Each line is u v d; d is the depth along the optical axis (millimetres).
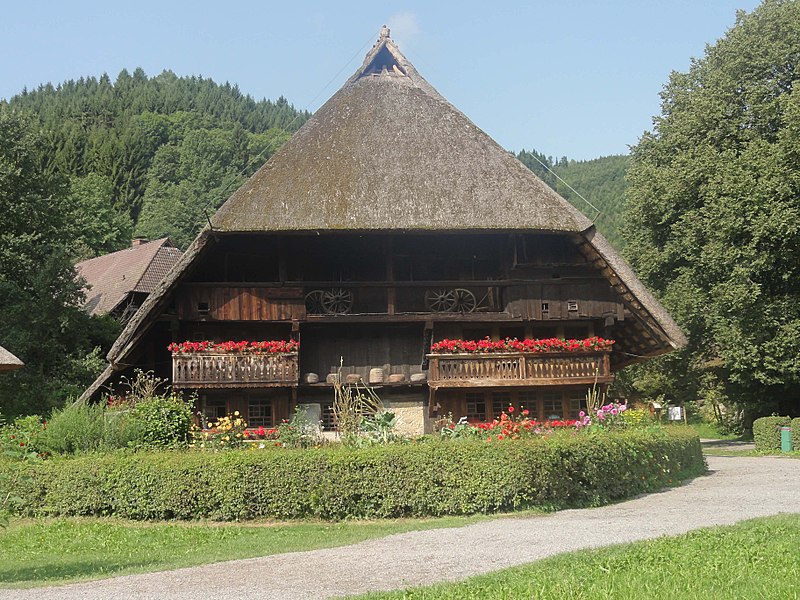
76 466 18266
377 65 30734
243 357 26016
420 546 13641
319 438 21438
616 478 19531
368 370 27641
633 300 27125
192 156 98688
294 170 26766
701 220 40094
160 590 10844
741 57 41031
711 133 41188
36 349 35625
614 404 23812
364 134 28031
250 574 11758
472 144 28156
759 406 44062
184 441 21828
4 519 14492
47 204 40656
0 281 37281
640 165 46812
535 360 26828
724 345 39781
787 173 35281
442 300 27531
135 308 47156
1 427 22562
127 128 102125
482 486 17438
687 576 10297
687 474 24656
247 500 17516
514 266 27281
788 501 17922
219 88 144625
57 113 118500
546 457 17891
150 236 83250
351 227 25453
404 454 17609
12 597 10758
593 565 11047
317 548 13922
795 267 37469
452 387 26453
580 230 26422
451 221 25938
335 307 27188
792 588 9609
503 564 11781
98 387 26375
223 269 27344
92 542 15461
